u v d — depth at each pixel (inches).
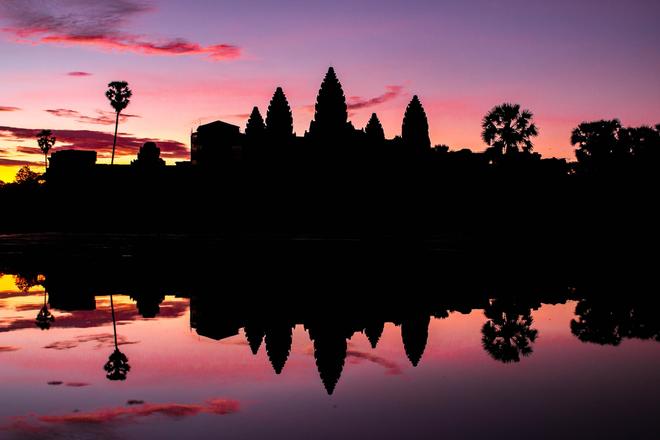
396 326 369.1
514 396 219.1
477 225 1775.3
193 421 190.1
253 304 453.7
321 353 293.3
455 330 356.5
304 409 203.3
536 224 1544.0
